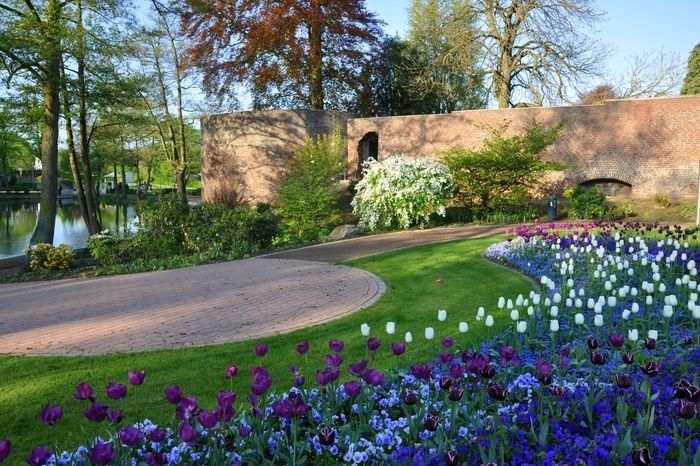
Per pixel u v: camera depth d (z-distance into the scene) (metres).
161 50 28.11
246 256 13.17
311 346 5.77
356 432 3.01
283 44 27.31
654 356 4.36
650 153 19.19
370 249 12.70
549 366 3.08
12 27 16.11
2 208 44.03
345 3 27.41
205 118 27.52
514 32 28.34
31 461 2.32
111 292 9.31
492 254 10.22
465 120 22.02
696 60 31.73
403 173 16.19
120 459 2.65
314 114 24.81
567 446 2.76
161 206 14.75
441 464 2.55
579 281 7.57
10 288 11.19
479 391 3.36
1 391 4.71
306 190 17.88
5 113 18.27
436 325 6.30
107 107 20.64
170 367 5.20
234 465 2.45
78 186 22.64
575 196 17.70
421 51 34.28
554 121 20.56
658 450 2.62
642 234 9.73
